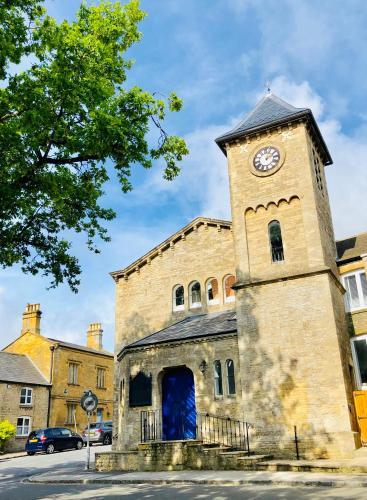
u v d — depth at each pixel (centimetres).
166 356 2042
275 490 1122
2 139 1116
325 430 1617
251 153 2139
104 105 1236
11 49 1123
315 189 1997
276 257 1956
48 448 3269
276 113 2167
